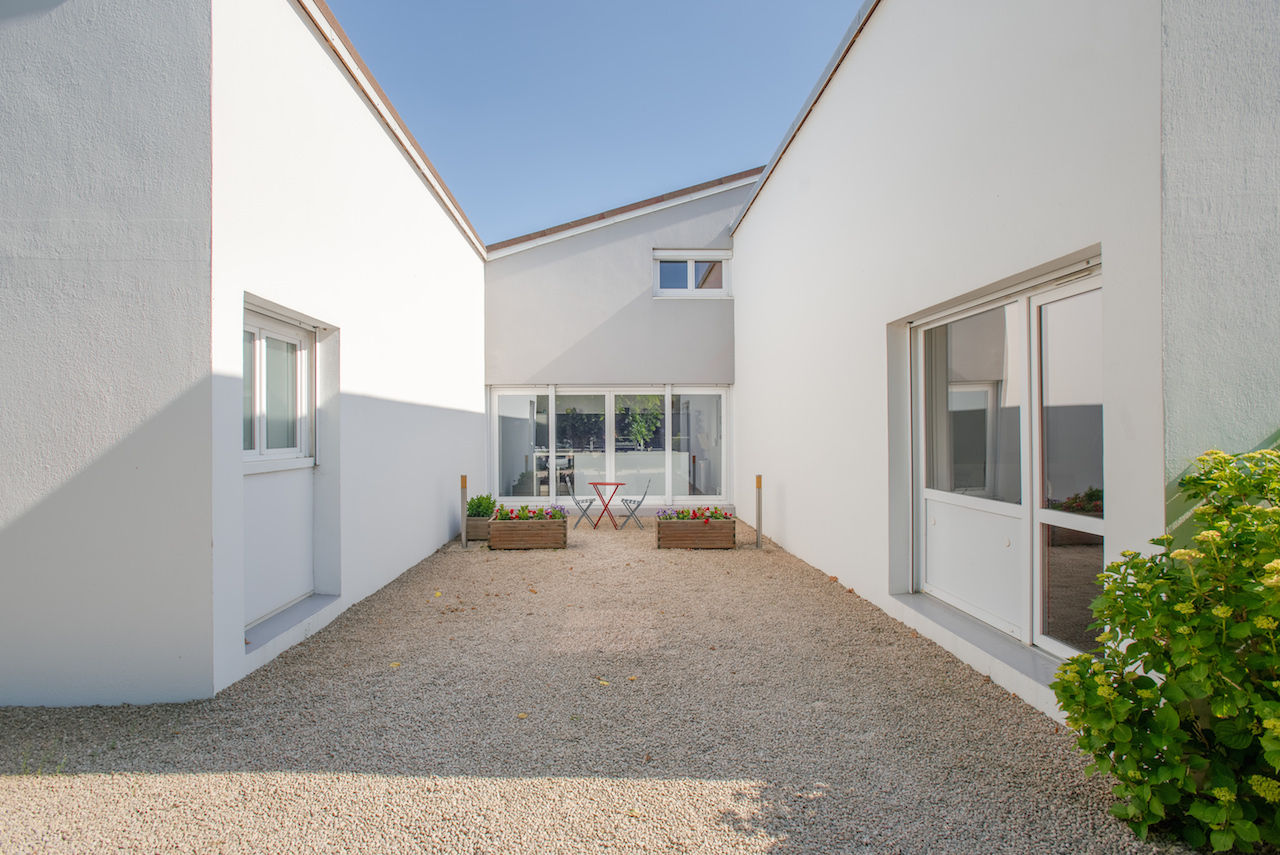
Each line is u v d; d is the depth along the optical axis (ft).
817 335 18.62
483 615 14.38
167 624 9.69
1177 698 5.77
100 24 9.77
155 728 8.76
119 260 9.66
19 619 9.58
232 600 10.29
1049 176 9.02
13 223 9.64
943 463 13.26
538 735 8.59
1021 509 10.67
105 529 9.67
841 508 16.96
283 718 9.09
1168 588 6.04
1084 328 9.23
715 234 30.96
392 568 17.72
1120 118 7.83
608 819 6.66
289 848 6.17
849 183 16.11
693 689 10.16
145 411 9.68
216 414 9.87
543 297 30.40
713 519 22.47
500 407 31.07
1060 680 6.67
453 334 24.09
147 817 6.66
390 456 17.53
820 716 9.11
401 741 8.41
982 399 11.80
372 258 16.15
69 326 9.66
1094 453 9.06
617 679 10.61
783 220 22.00
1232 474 6.54
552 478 31.01
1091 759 7.72
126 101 9.75
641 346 30.73
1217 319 7.39
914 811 6.77
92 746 8.23
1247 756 5.97
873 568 14.98
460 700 9.75
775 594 16.07
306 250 12.77
